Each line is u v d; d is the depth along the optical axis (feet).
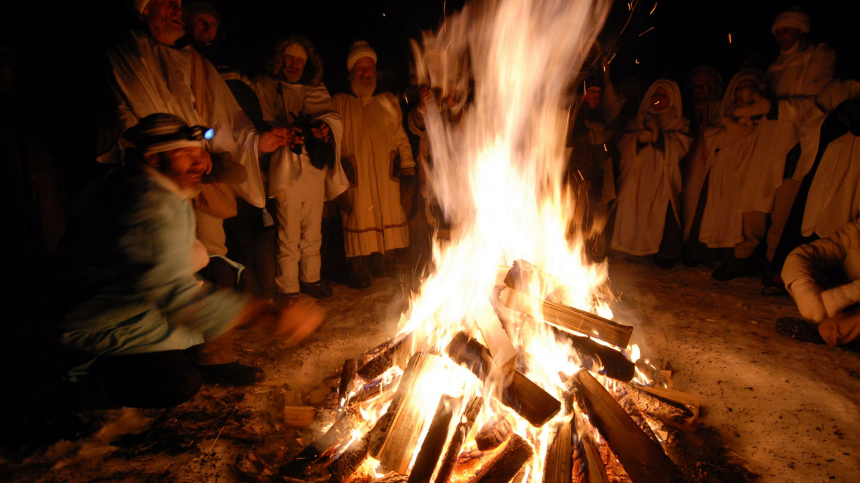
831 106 14.20
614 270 17.12
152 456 7.68
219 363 9.77
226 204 10.19
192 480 7.23
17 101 11.69
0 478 7.14
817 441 7.93
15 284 11.82
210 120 10.49
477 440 7.02
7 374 9.13
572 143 15.34
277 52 12.91
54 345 6.73
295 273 13.82
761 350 10.89
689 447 8.02
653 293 14.87
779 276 14.83
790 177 14.93
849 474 7.24
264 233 12.87
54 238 12.32
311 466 7.33
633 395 8.28
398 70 19.98
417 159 15.69
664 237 17.34
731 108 16.08
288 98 13.19
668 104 17.11
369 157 14.87
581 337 8.33
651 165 16.94
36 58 13.19
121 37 9.28
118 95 9.09
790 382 9.50
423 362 7.77
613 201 18.02
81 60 13.39
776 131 14.96
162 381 7.33
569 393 7.47
